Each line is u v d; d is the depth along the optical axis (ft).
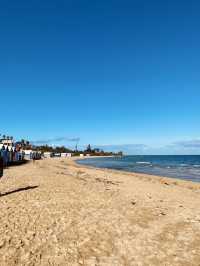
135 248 30.45
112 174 138.21
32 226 36.58
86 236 33.68
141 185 91.09
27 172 120.37
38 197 56.29
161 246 31.19
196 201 61.62
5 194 59.26
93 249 29.84
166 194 71.36
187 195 71.61
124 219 41.68
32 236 32.94
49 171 134.41
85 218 41.32
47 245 30.45
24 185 74.18
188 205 55.42
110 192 68.33
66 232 34.81
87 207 48.62
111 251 29.45
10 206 47.24
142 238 33.63
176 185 98.12
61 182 84.48
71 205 49.70
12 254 27.84
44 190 66.13
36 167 167.22
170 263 26.94
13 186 71.82
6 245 29.94
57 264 26.07
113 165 291.79
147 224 39.60
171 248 30.66
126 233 35.27
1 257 27.04
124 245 31.22
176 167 250.78
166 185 95.40
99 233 34.91
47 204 49.75
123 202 54.95
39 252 28.58
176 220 42.16
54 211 44.70
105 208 48.44
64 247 30.07
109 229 36.60
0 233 33.40
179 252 29.58
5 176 97.04
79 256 27.99
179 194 72.84
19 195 58.18
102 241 32.24
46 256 27.68
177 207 52.44
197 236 34.73
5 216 40.70
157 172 183.21
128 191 72.79
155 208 50.39
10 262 26.11
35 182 81.76
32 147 587.27
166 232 36.14
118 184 90.58
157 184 97.19
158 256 28.48
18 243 30.63
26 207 46.80
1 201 51.31
